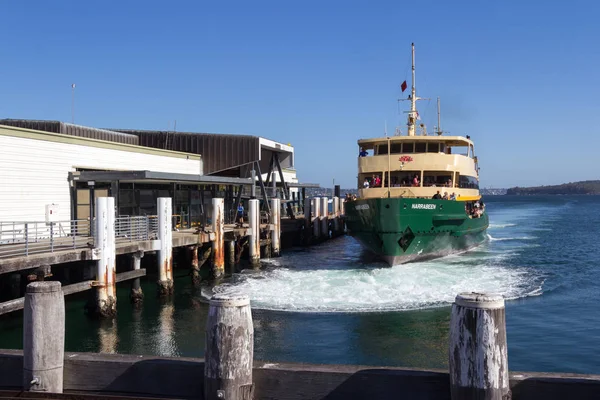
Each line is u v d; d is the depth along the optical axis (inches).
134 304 772.0
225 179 1156.5
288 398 228.5
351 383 225.0
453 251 1246.3
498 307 200.7
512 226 2458.2
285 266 1156.5
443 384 218.2
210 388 218.4
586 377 214.4
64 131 1208.2
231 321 216.5
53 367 236.4
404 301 743.7
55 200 904.3
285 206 2079.2
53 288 237.8
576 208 4963.1
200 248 1093.1
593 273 1004.6
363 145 1258.0
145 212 1109.7
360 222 1077.8
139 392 240.2
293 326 635.5
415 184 1180.5
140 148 1127.6
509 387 210.7
